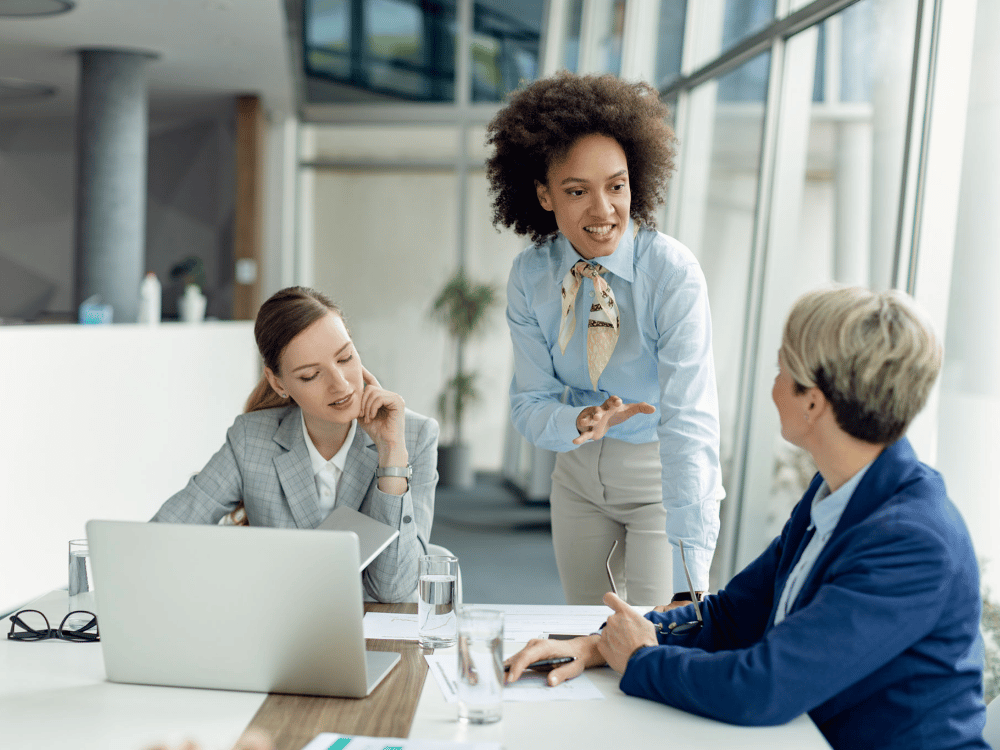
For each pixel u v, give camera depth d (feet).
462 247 29.27
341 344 5.99
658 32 19.57
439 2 29.04
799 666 3.93
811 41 11.39
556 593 16.02
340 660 4.28
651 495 7.49
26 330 10.55
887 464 4.18
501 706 4.16
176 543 4.28
